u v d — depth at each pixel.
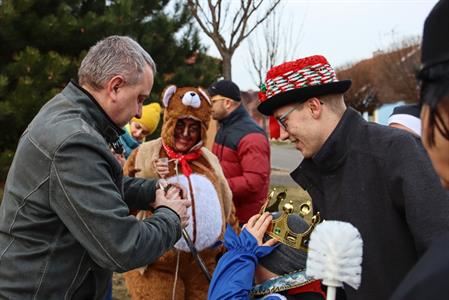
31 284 1.80
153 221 1.94
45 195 1.77
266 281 1.98
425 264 0.89
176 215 2.04
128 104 1.96
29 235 1.80
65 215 1.75
